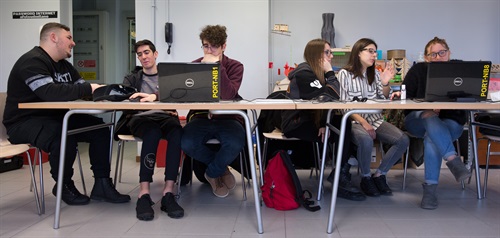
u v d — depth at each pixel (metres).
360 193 2.52
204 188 2.89
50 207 2.38
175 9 4.06
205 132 2.37
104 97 2.10
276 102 1.99
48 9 4.18
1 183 3.05
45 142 2.23
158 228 1.99
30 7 4.20
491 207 2.34
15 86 2.27
